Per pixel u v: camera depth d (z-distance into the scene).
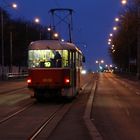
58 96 33.06
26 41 123.94
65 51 33.00
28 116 24.47
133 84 67.69
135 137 17.22
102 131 18.81
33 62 33.16
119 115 24.88
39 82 32.91
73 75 34.91
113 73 166.75
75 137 17.16
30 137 17.17
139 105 31.20
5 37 119.25
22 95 40.78
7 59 119.88
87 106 30.25
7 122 21.86
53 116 24.47
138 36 84.19
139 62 86.12
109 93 45.25
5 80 82.06
